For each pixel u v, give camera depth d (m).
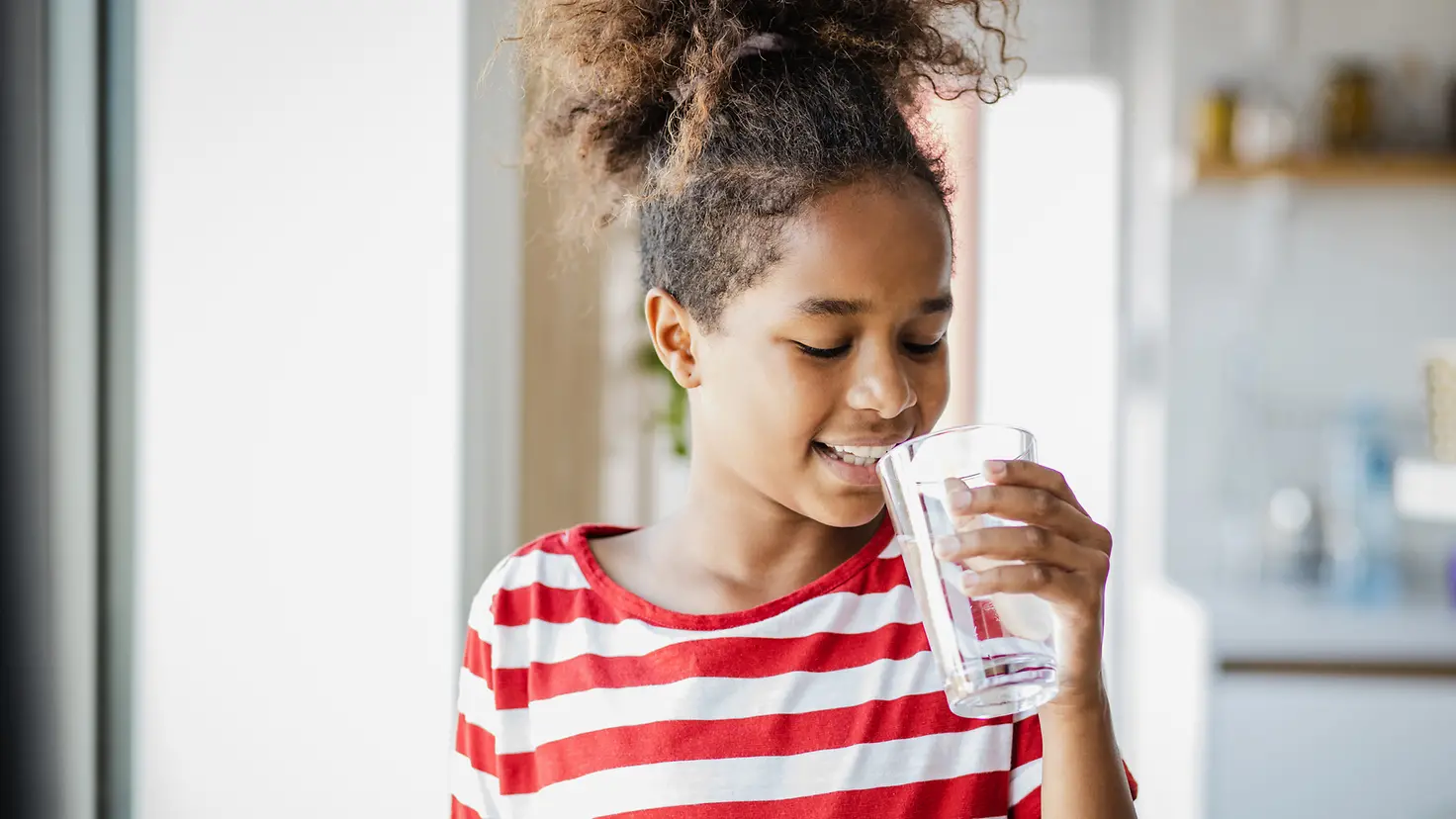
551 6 0.94
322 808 1.50
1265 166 2.72
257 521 1.49
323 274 1.47
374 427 1.48
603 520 2.46
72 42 1.39
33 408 1.35
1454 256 2.85
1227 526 2.90
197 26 1.47
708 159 0.82
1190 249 2.90
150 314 1.48
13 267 1.33
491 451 1.60
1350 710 2.38
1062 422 3.26
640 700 0.85
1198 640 2.46
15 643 1.36
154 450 1.48
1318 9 2.82
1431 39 2.81
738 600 0.88
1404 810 2.37
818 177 0.77
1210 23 2.83
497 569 0.96
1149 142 3.04
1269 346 2.90
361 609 1.49
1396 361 2.88
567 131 1.01
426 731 1.49
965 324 3.27
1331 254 2.88
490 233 1.56
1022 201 3.22
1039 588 0.69
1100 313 3.23
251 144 1.47
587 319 2.28
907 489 0.72
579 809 0.86
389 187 1.47
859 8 0.89
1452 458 2.61
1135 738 3.09
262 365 1.48
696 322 0.84
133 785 1.49
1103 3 3.19
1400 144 2.82
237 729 1.50
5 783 1.36
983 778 0.82
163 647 1.49
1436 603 2.55
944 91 0.96
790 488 0.80
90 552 1.41
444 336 1.47
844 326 0.76
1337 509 2.75
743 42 0.85
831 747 0.83
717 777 0.82
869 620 0.86
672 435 2.38
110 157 1.45
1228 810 2.41
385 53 1.46
